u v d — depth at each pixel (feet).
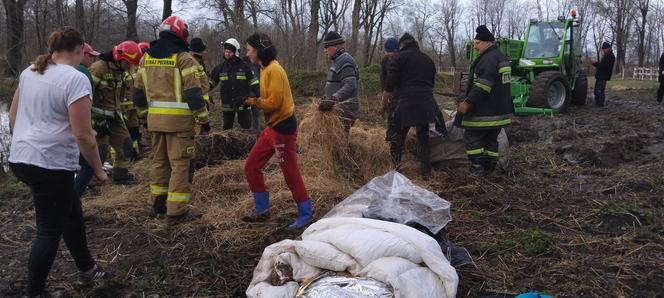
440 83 60.85
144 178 22.26
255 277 11.21
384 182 14.70
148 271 13.65
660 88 52.90
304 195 16.11
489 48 20.48
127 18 64.39
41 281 11.84
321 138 19.65
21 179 11.23
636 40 192.85
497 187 19.92
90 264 12.91
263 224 16.46
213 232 15.93
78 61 11.68
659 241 14.87
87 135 10.99
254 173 16.26
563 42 43.88
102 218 17.37
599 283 12.58
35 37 42.37
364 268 10.44
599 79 47.98
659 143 28.63
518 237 15.01
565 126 34.45
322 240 11.31
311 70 64.54
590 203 18.10
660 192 19.30
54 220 11.52
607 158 24.85
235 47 28.30
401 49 20.76
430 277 10.50
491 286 12.49
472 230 15.93
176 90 15.83
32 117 11.03
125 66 20.10
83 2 55.21
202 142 22.70
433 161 22.09
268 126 15.79
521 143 29.40
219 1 63.67
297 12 78.95
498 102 20.39
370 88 53.78
